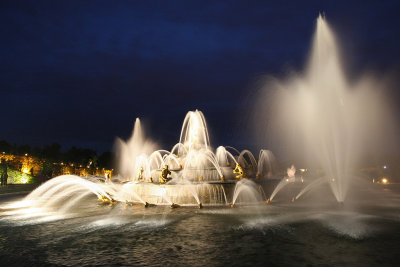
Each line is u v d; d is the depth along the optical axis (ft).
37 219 48.47
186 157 80.89
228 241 31.83
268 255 26.89
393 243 30.12
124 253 28.30
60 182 106.11
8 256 28.02
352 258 25.77
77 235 36.06
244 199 62.44
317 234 34.14
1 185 140.56
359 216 45.32
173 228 38.88
